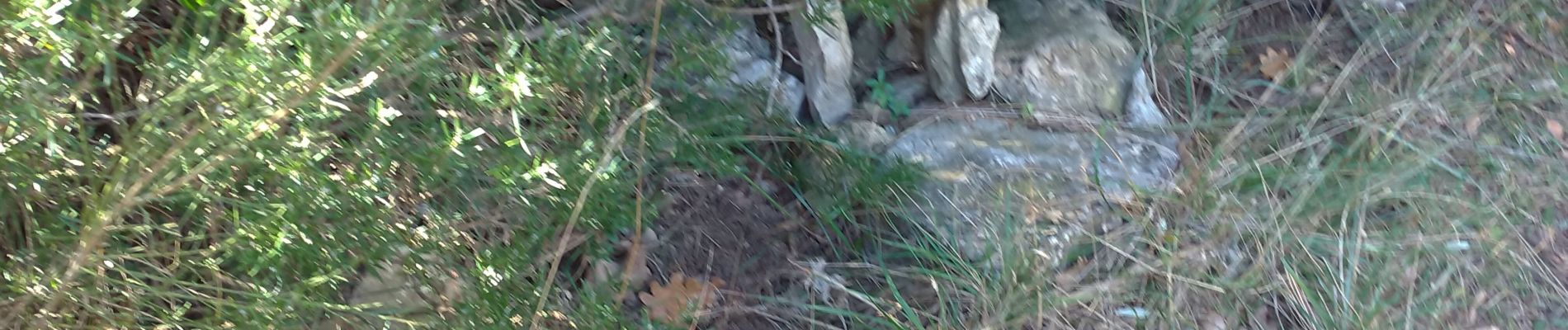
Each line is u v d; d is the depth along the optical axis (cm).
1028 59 293
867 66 305
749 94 271
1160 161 291
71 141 167
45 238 172
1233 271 272
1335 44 350
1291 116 319
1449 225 287
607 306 228
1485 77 335
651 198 267
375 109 171
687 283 264
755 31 292
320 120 171
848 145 280
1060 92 295
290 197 172
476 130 181
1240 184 292
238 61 155
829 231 279
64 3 144
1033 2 307
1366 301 267
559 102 217
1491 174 306
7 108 152
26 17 142
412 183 196
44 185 169
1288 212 281
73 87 167
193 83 159
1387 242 278
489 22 229
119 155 169
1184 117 318
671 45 244
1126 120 301
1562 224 297
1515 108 326
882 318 260
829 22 257
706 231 276
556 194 204
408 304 210
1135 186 281
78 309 182
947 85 293
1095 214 275
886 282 269
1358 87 330
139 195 167
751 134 278
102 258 171
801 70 300
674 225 274
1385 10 354
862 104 296
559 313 225
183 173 170
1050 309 257
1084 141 287
